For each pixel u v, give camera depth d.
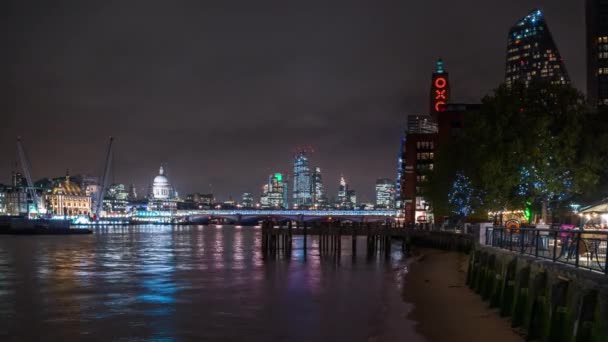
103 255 109.19
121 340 34.34
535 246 31.69
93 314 42.31
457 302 40.84
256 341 33.50
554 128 65.19
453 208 102.06
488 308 36.72
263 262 88.06
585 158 62.84
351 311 41.94
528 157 61.66
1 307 45.53
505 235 38.94
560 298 22.28
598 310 18.81
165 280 63.34
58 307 45.50
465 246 81.19
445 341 29.89
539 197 66.00
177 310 43.72
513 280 32.56
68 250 128.50
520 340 28.16
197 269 76.75
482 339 29.19
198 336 34.97
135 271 74.56
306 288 55.00
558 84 67.06
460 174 92.25
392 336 32.34
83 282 62.06
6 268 80.25
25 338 35.19
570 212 67.50
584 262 26.05
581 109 66.06
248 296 50.34
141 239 195.88
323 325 37.16
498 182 64.12
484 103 70.81
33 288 57.16
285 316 40.62
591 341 19.19
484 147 66.56
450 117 150.25
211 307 44.88
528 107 66.56
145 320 40.00
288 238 106.62
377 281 59.66
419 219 175.38
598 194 65.81
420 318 36.97
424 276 59.59
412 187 180.75
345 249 124.75
